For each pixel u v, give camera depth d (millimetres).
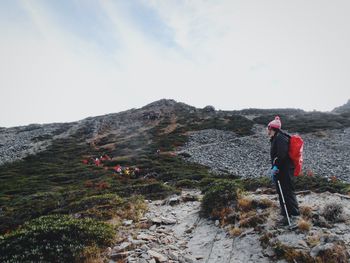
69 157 53188
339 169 36094
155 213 12547
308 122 74438
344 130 64562
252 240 8156
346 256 6656
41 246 8289
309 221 8211
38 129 89000
